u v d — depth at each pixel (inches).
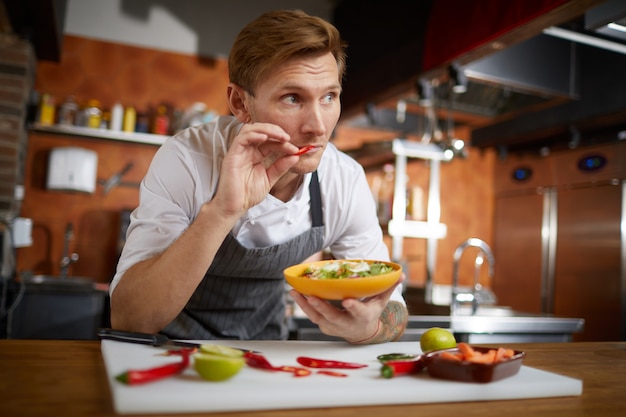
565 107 155.7
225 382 29.1
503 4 98.2
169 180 49.1
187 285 42.1
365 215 59.0
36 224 153.9
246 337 59.8
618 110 138.7
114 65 163.0
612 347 54.9
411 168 194.5
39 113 147.3
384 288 37.7
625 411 30.6
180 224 48.4
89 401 26.9
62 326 119.4
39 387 28.7
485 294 121.8
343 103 161.2
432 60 118.0
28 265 152.6
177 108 167.8
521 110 147.0
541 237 179.0
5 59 130.5
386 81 137.2
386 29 140.8
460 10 109.7
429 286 137.2
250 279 56.3
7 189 130.3
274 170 42.1
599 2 82.7
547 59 126.6
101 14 163.2
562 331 106.5
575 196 167.8
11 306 115.4
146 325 43.3
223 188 40.6
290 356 39.0
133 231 47.4
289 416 26.5
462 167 200.4
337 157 57.3
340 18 178.5
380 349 43.3
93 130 151.4
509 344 54.3
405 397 29.9
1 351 37.5
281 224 53.6
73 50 159.6
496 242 198.7
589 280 161.0
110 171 160.4
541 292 177.0
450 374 32.4
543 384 32.8
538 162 182.9
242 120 48.0
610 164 156.9
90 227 157.8
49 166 150.5
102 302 123.0
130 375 27.1
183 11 171.2
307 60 41.1
